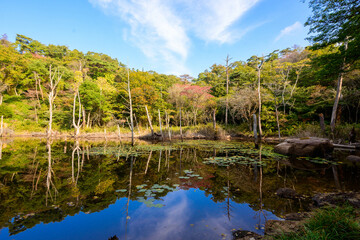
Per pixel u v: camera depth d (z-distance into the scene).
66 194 3.62
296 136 13.71
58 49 39.44
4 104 24.22
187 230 2.29
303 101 18.86
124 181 4.49
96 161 7.15
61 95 27.36
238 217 2.64
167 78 37.81
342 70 7.07
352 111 17.27
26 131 22.00
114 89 25.06
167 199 3.36
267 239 1.96
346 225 1.78
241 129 20.44
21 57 25.81
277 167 6.05
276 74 21.11
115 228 2.35
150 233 2.23
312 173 5.25
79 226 2.41
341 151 9.29
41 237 2.12
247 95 18.17
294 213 2.71
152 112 24.75
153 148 11.18
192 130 20.86
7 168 5.89
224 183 4.32
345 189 3.82
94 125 25.95
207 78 39.59
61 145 12.88
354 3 5.65
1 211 2.86
